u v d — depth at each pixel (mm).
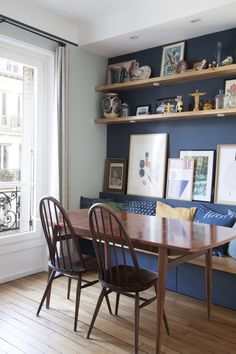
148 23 3211
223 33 3295
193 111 3316
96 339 2279
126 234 2004
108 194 4184
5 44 3246
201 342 2281
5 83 3359
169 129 3768
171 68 3627
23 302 2838
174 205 3615
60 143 3570
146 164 3920
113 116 4008
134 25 3312
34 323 2480
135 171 4016
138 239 2008
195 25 3168
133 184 4023
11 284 3246
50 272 2754
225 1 2725
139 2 3195
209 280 2578
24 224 3572
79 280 2396
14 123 3455
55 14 3455
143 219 2695
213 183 3396
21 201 3543
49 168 3686
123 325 2484
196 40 3482
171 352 2150
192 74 3266
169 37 3492
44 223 2502
